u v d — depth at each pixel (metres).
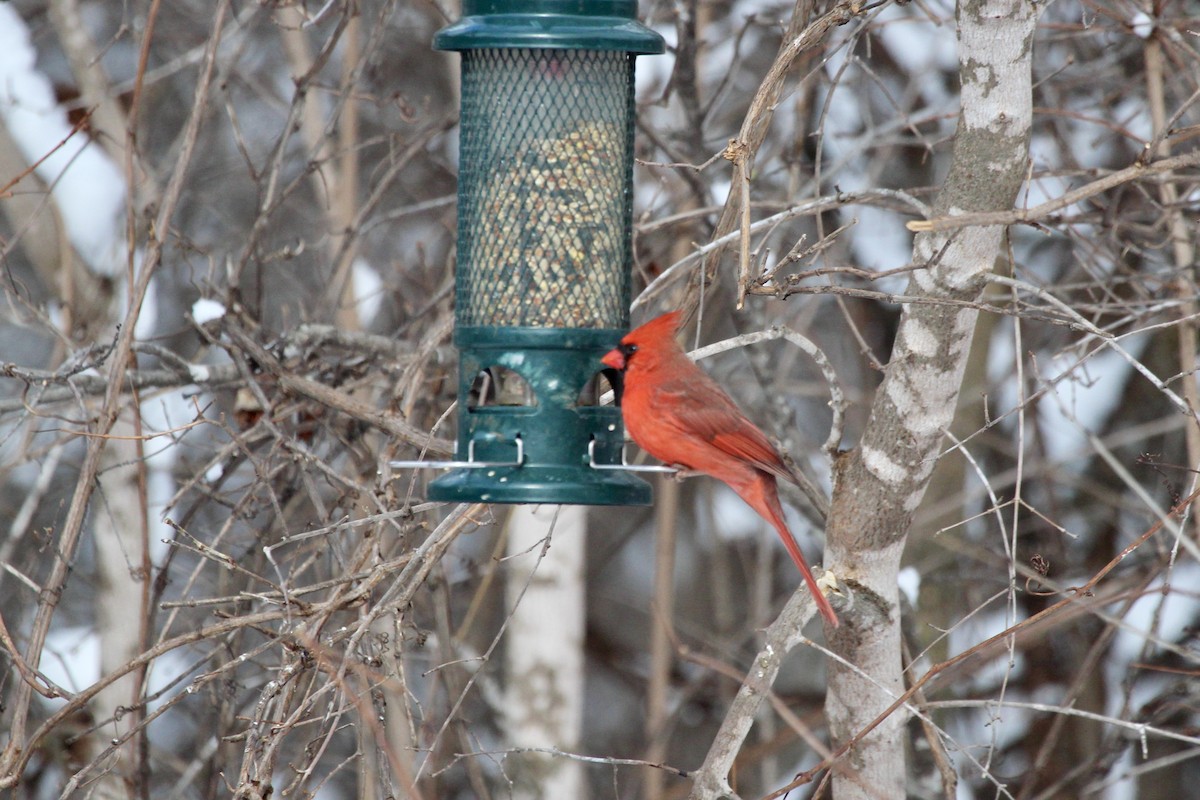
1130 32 10.95
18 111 12.97
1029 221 6.57
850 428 16.64
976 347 14.13
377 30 11.62
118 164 13.13
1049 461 14.61
